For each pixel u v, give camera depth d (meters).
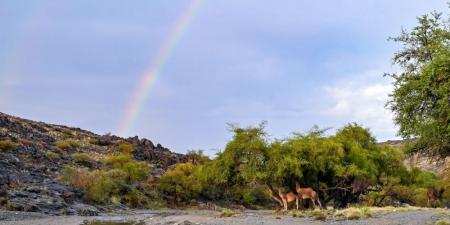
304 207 40.72
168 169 72.88
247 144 39.53
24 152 55.75
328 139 43.78
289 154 39.88
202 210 47.72
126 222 27.30
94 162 64.50
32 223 25.05
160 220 28.39
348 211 27.83
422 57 19.59
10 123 73.56
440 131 17.70
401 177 48.53
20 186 38.72
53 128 85.25
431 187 49.75
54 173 48.97
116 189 47.16
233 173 41.22
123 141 88.12
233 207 57.03
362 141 46.88
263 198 63.47
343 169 41.06
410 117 18.33
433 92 16.86
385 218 24.30
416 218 23.69
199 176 44.72
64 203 36.38
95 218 29.97
